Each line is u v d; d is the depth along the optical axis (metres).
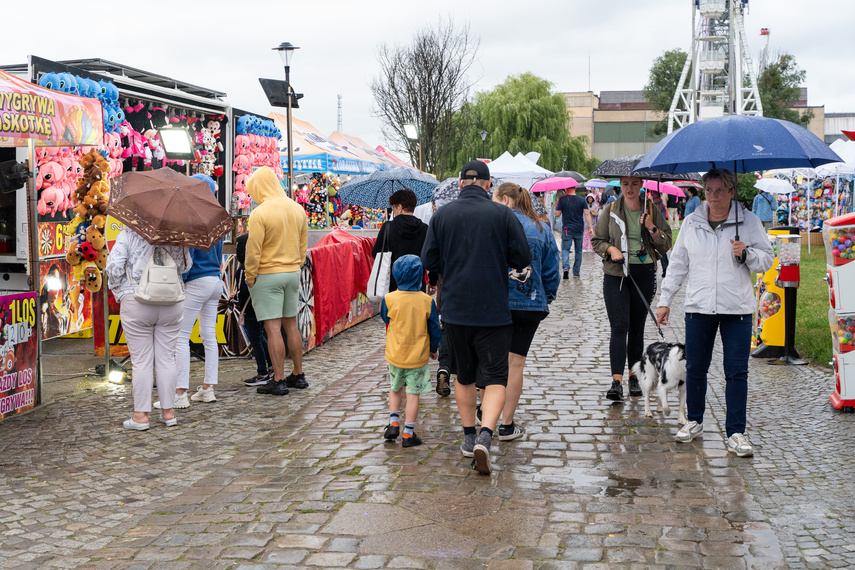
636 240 6.50
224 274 8.67
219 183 12.77
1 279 8.05
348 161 17.45
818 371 7.88
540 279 5.50
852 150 20.36
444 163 32.91
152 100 10.67
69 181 8.42
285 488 4.66
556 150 49.03
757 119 4.92
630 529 3.95
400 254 7.42
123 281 5.94
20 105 5.62
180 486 4.80
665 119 76.12
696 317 5.31
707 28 56.84
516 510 4.23
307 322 9.18
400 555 3.70
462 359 5.04
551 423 5.97
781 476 4.75
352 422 6.14
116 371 7.77
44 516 4.33
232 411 6.59
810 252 21.81
